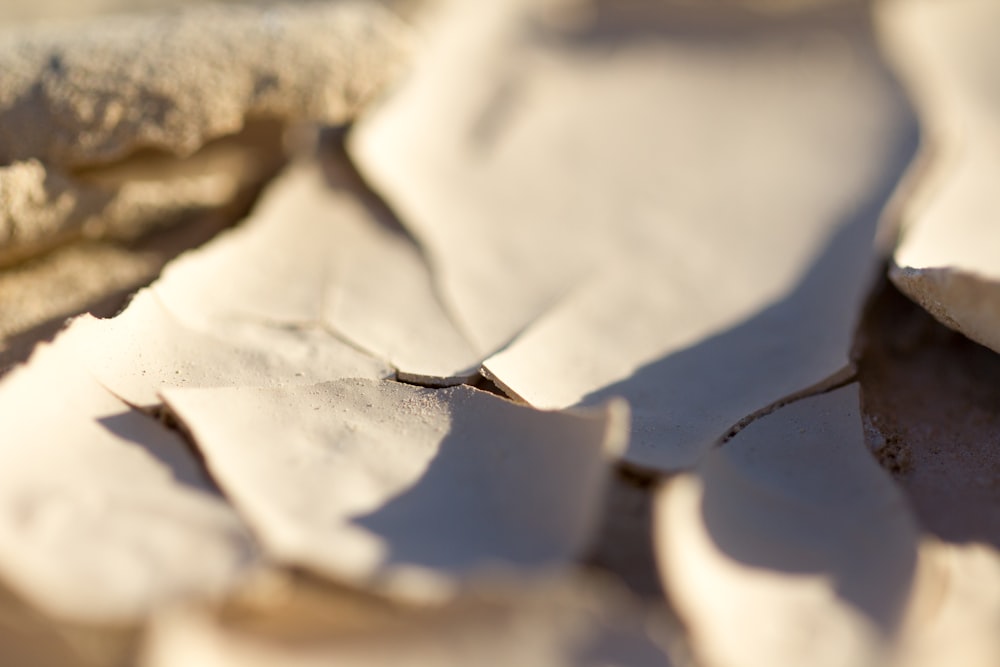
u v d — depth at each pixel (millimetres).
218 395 212
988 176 250
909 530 200
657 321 233
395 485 204
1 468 199
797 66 288
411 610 192
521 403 217
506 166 264
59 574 191
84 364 211
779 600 195
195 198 260
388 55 260
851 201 254
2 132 238
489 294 237
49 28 255
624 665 190
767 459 211
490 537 198
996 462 216
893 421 222
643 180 262
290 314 229
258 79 250
